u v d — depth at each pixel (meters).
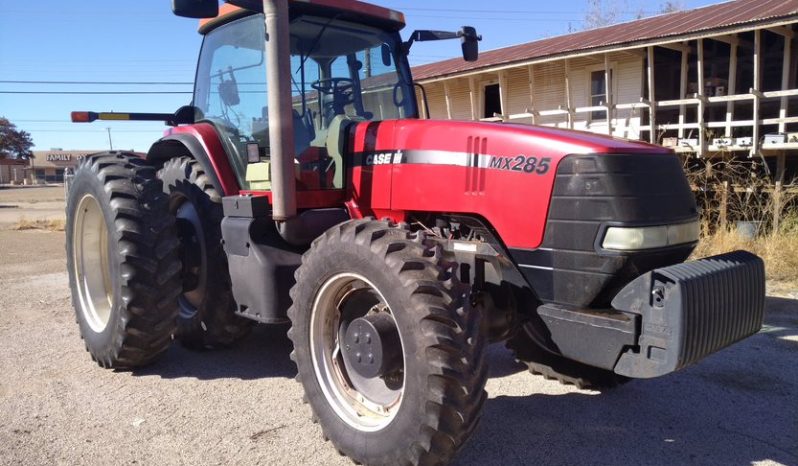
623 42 11.46
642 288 2.70
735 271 2.89
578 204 2.86
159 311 4.07
